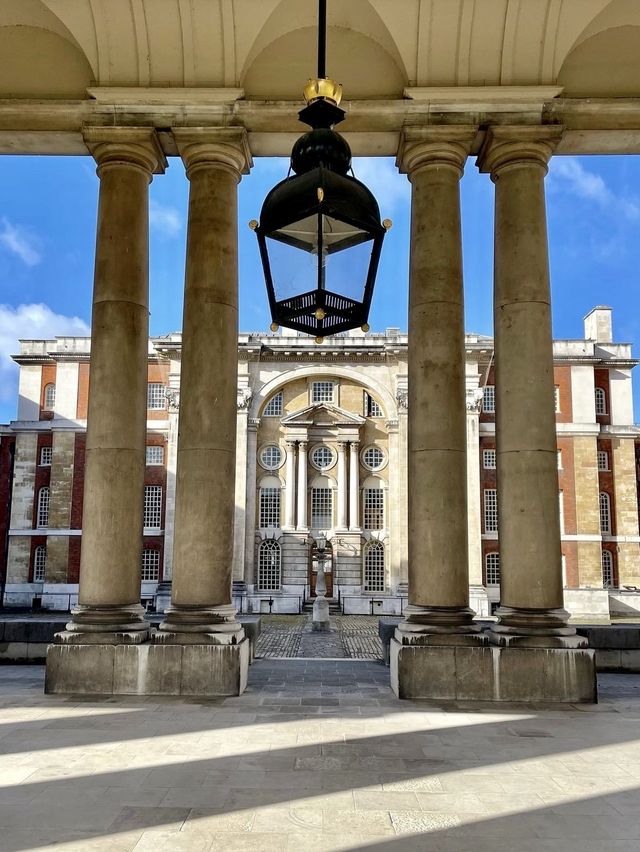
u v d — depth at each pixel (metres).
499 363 10.95
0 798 5.64
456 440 10.62
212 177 11.26
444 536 10.37
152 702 9.41
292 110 11.13
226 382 10.88
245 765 6.56
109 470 10.55
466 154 11.37
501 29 11.03
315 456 49.97
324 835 4.95
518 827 5.12
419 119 11.16
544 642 9.86
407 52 11.24
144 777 6.19
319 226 5.62
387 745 7.32
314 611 32.97
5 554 52.00
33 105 11.21
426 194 11.20
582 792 5.89
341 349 49.12
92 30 11.10
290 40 11.61
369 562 48.91
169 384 48.28
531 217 10.98
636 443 53.72
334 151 6.18
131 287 11.07
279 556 48.41
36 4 11.12
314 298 5.73
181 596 10.34
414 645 9.91
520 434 10.50
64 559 48.31
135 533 10.72
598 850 4.75
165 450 49.47
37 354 52.66
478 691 9.75
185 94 11.12
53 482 49.19
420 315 10.96
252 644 14.02
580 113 11.21
